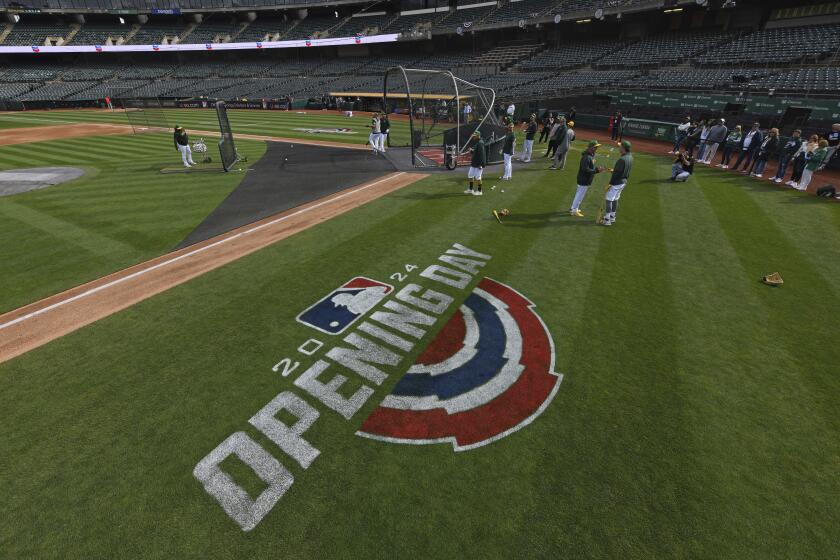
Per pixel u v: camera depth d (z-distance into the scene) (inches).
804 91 868.6
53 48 2244.1
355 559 129.8
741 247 361.4
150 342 234.2
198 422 180.4
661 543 134.3
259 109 1920.5
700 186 553.3
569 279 303.3
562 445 169.6
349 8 2516.0
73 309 268.4
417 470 159.3
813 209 461.1
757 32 1245.1
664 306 269.1
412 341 234.4
